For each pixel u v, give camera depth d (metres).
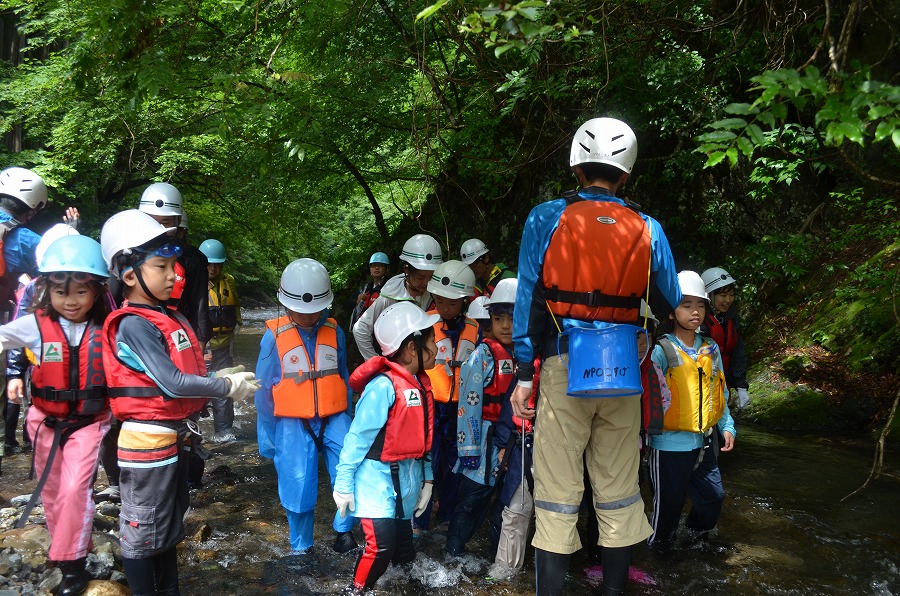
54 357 3.08
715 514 4.18
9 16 14.27
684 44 6.85
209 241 6.78
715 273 4.78
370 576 3.41
